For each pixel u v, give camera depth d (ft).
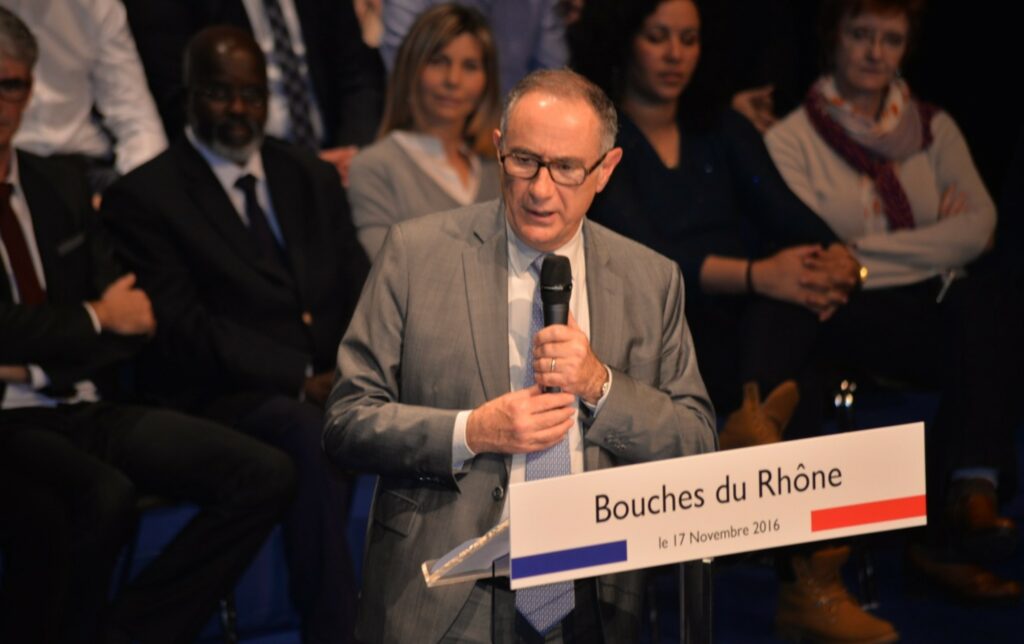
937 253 46.44
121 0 45.70
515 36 53.47
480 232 23.90
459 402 23.02
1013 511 51.01
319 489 37.88
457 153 46.24
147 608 35.09
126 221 39.65
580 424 23.61
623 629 23.57
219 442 36.22
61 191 38.17
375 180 45.19
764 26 54.90
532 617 22.85
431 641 22.70
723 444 40.34
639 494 18.90
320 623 37.78
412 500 23.43
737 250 44.09
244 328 39.96
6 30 35.60
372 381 23.52
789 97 52.70
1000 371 42.96
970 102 58.85
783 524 19.85
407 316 23.50
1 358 35.42
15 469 34.73
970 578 43.80
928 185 47.88
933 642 40.83
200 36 40.93
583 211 22.66
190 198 40.11
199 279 40.11
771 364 42.16
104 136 45.91
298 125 49.44
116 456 35.96
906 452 20.51
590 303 23.68
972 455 42.55
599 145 22.27
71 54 44.37
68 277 37.65
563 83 22.21
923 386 45.60
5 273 36.68
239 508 35.83
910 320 44.78
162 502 37.40
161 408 37.93
